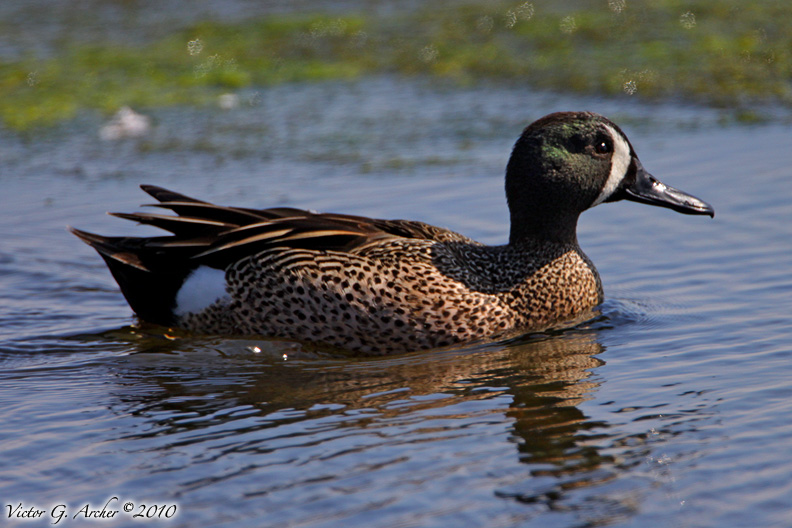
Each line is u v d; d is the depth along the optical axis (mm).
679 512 7074
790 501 7113
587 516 7078
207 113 20719
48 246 14516
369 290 10875
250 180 16547
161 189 12125
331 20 26875
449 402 9172
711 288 12023
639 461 7812
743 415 8523
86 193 16391
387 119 19797
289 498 7461
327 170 16891
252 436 8578
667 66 21656
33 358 10906
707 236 13633
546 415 8734
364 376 10078
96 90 22125
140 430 8844
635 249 13508
